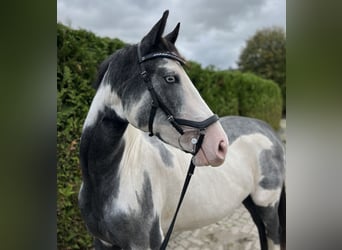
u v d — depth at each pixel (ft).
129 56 3.54
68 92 6.37
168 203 4.25
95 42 6.88
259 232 5.87
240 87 11.98
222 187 4.75
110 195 3.73
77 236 6.72
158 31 3.36
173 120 3.33
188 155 4.59
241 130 5.55
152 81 3.36
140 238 3.82
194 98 3.37
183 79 3.37
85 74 6.68
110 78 3.63
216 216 4.75
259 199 5.42
